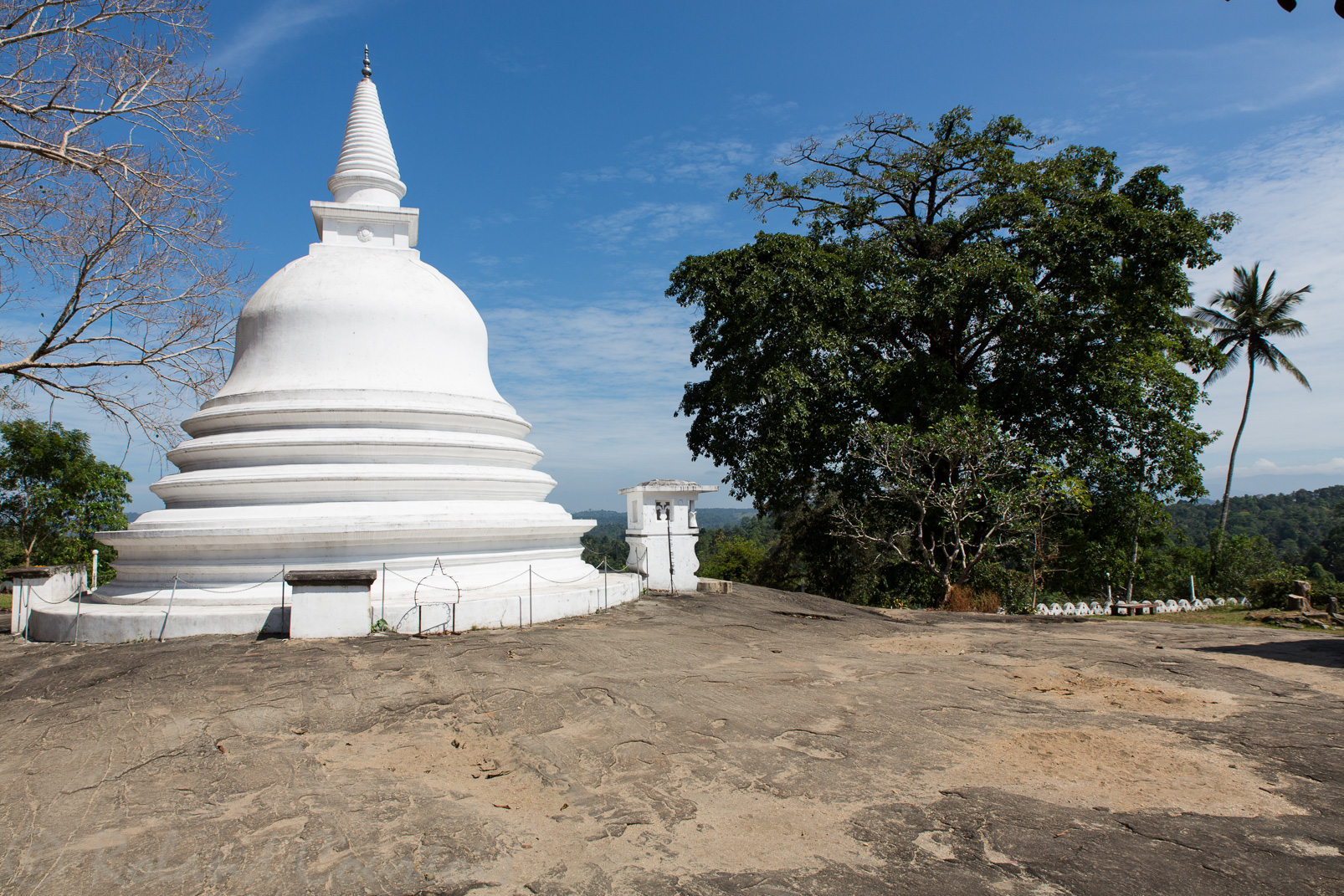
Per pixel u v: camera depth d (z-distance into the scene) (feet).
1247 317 139.44
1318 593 75.51
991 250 80.84
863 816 19.56
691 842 18.12
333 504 44.80
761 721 27.17
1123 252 79.51
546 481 55.16
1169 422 81.61
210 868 16.81
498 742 24.63
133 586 44.27
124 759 23.02
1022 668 37.27
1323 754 24.40
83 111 50.11
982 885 16.15
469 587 45.44
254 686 29.45
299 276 51.06
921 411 83.46
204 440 47.16
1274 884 16.14
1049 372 84.38
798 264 81.00
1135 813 19.76
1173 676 35.94
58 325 60.03
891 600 89.04
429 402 49.21
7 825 18.95
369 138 59.36
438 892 15.87
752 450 85.71
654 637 41.24
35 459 107.55
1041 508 77.36
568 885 16.12
